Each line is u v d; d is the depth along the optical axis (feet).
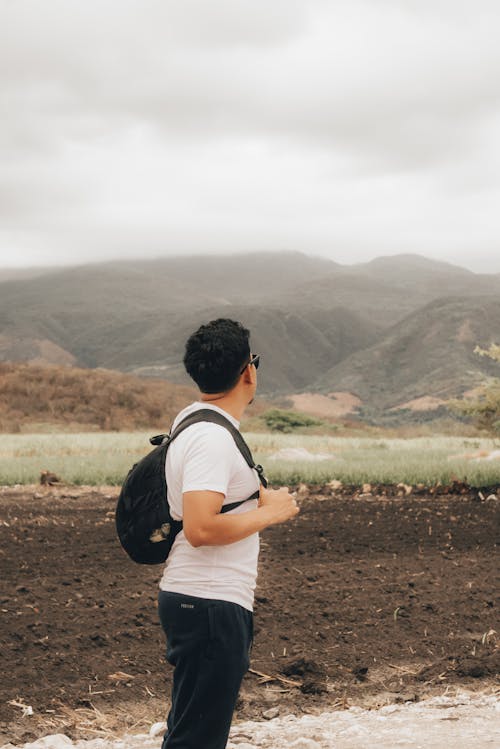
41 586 23.17
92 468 52.26
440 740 13.51
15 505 39.99
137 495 9.18
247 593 9.22
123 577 24.50
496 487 48.39
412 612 22.25
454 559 28.45
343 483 50.62
